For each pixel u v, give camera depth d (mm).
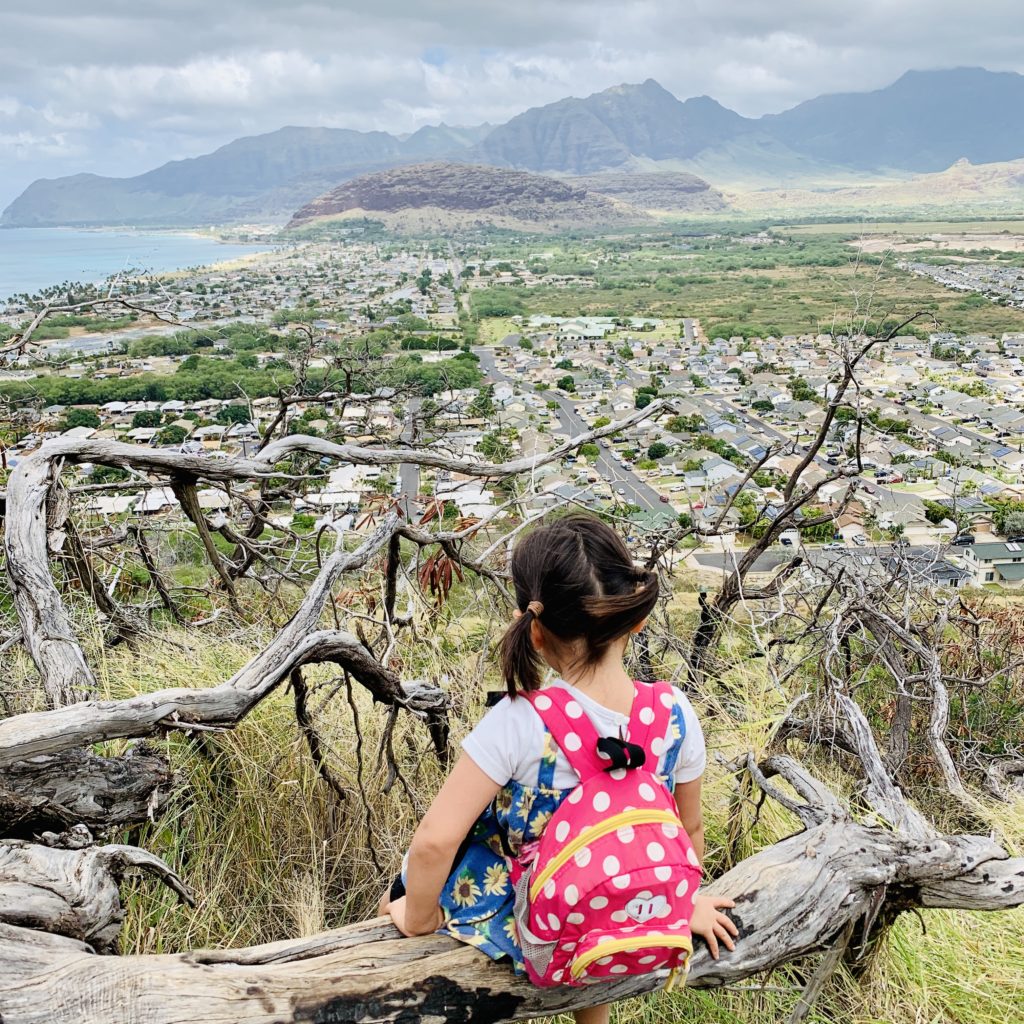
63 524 2588
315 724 2539
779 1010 2072
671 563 4000
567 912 1238
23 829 1676
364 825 2445
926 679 3529
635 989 1504
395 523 2619
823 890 1722
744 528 4246
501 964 1442
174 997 1330
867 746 2199
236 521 4355
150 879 2031
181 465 2889
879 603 4066
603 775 1312
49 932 1433
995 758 4172
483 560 3234
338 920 2279
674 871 1250
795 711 3361
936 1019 2096
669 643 3686
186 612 4156
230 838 2285
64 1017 1283
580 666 1358
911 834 1948
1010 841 3029
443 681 2914
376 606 2990
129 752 1823
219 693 1768
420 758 2637
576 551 1321
